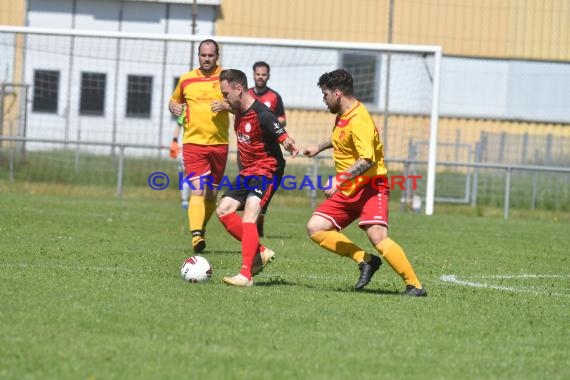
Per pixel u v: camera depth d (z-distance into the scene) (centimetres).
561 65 8506
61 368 1526
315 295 2352
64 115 7369
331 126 7619
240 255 3272
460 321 2092
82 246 3294
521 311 2273
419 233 4562
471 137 8562
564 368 1686
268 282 2605
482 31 8438
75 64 7512
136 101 7550
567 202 6750
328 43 6012
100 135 7419
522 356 1767
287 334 1856
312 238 2536
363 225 2461
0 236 3503
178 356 1636
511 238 4525
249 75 7962
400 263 2431
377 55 7344
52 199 5850
